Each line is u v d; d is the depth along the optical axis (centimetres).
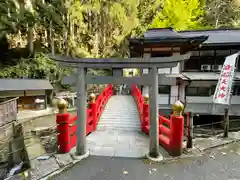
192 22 1644
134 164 348
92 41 1606
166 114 1002
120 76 357
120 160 365
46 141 525
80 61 351
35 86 1234
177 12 1586
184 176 305
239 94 991
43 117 988
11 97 1131
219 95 741
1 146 646
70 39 1500
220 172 317
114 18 1533
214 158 368
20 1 1083
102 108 788
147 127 556
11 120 846
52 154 388
